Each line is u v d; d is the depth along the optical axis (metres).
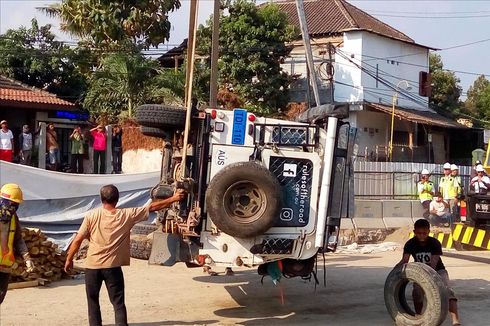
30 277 10.29
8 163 12.67
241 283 10.91
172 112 8.32
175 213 8.28
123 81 27.56
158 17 28.72
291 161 8.09
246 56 32.41
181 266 12.34
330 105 8.05
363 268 12.88
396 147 35.59
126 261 7.41
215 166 7.98
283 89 34.09
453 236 12.34
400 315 8.10
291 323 8.39
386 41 39.81
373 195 21.06
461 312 9.10
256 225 7.65
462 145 42.31
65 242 13.26
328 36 38.53
